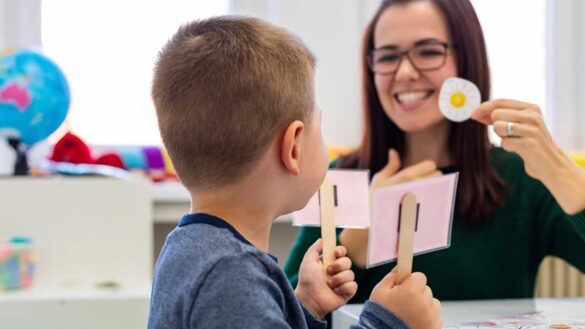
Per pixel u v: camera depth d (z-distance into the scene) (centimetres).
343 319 110
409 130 146
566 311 111
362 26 223
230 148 77
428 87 145
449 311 111
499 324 99
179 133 78
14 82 161
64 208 160
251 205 79
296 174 80
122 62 220
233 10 223
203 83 77
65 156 183
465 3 146
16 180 158
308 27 221
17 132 162
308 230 140
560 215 143
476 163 144
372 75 152
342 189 102
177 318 71
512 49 244
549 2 244
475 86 133
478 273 140
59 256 159
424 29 144
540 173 127
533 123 126
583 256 142
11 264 151
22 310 142
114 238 161
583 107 243
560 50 243
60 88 166
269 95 77
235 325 68
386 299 84
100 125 220
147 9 221
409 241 90
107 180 161
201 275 71
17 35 216
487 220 143
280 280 75
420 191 95
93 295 145
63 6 217
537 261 148
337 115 223
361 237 134
